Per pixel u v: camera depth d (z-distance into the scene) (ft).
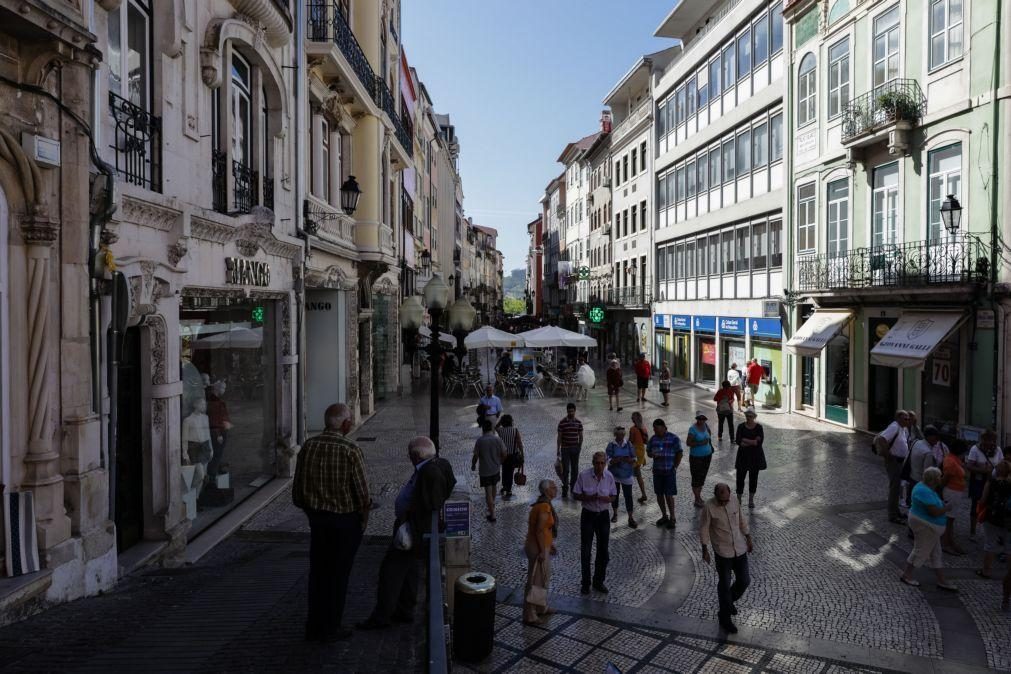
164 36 27.84
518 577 29.94
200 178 31.86
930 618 25.80
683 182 109.70
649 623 25.46
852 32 65.00
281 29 40.06
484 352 112.68
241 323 38.32
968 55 51.37
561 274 207.92
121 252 24.03
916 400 56.90
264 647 16.02
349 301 64.85
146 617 18.30
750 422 40.32
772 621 25.67
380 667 14.82
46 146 18.72
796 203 75.56
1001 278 48.21
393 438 60.23
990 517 29.22
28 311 18.74
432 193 153.89
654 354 124.16
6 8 16.48
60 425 19.88
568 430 42.93
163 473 27.61
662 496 36.70
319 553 16.75
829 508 40.01
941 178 54.39
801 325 75.25
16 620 17.51
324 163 58.08
